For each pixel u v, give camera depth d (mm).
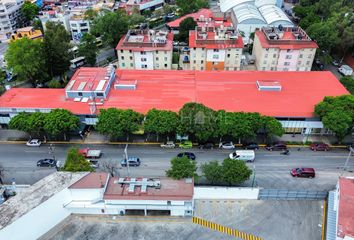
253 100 90062
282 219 62531
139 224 61594
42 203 57438
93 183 62562
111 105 87938
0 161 79312
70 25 145500
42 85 112188
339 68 120438
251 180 72250
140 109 86438
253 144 81875
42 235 59375
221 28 115500
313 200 66625
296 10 163375
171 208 61188
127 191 61625
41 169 76688
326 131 87125
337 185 63844
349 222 54656
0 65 122250
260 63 113688
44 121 79500
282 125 86500
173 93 93562
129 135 87500
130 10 161750
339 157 79812
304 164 77500
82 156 70062
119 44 114188
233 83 98375
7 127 92062
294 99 90250
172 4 192125
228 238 58688
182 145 82562
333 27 120500
